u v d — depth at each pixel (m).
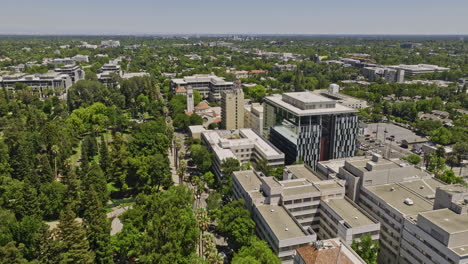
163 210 147.75
